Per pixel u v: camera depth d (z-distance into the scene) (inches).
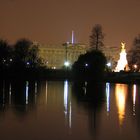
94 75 7416.3
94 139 1915.6
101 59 7450.8
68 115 2706.7
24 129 2132.1
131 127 2253.9
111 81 7086.6
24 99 3796.8
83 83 6579.7
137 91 4968.0
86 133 2057.1
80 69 7696.9
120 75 7736.2
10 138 1902.1
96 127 2239.2
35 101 3619.6
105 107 3233.3
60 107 3176.7
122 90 5137.8
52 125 2279.8
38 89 5103.3
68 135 1998.0
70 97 4069.9
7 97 3966.5
